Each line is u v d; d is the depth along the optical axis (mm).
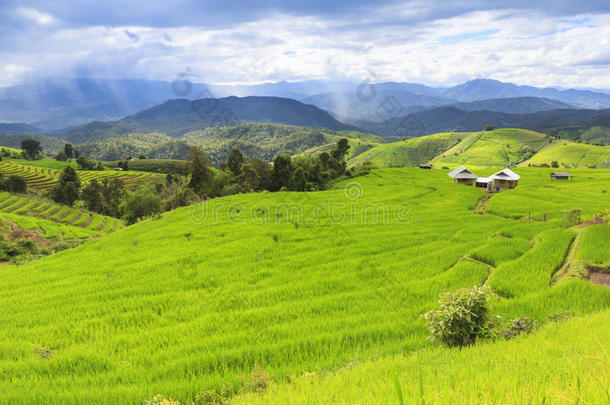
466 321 11570
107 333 18328
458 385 3939
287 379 11758
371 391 4680
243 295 23109
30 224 76750
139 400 11078
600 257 25047
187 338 17109
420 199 63844
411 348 13898
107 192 137125
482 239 34625
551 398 2641
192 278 26953
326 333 16438
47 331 18828
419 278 25078
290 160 105500
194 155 84562
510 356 6984
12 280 29844
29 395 11391
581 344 7473
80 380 13031
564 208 51156
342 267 28109
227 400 9789
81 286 26484
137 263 31750
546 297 19078
